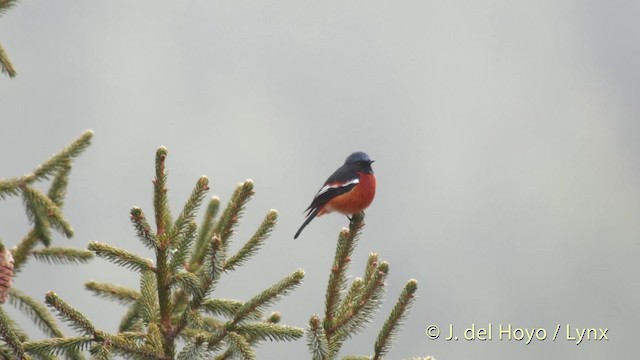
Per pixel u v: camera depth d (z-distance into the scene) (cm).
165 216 628
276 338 615
